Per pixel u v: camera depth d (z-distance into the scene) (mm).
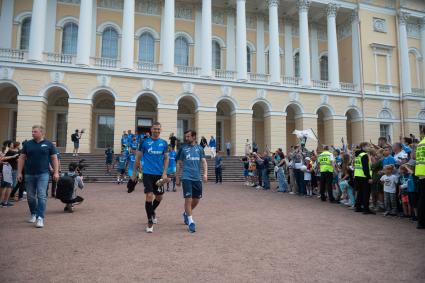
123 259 5406
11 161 11711
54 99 28875
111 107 30531
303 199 13859
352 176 11781
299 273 4891
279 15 35344
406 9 35250
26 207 10781
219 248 6125
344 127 32406
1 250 5887
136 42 31016
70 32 29656
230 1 32688
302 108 31328
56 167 8219
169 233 7242
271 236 7168
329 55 32969
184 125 32562
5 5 28234
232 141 29875
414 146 9484
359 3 34156
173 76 27922
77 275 4676
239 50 30156
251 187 18594
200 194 7672
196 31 32656
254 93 30125
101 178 19938
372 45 33938
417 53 36531
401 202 10062
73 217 9078
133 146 20422
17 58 24828
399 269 5121
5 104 28016
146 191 7301
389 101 34156
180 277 4645
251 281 4539
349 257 5715
